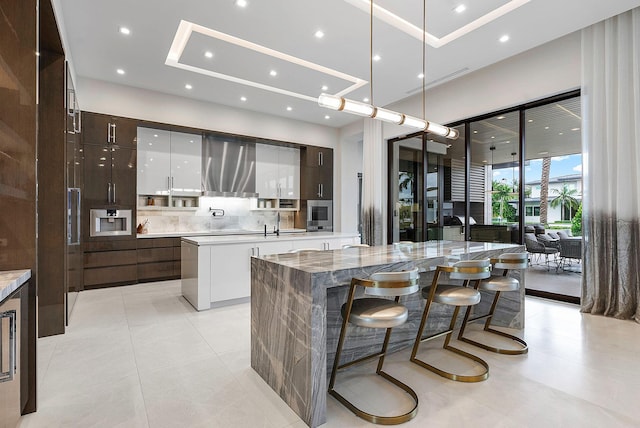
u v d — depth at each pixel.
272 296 2.17
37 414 1.84
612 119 3.52
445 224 5.69
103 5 3.22
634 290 3.41
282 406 1.94
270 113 6.72
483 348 2.75
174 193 5.77
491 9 3.31
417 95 5.88
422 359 2.57
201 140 6.08
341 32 3.72
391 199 6.85
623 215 3.42
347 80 5.14
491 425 1.73
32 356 1.86
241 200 6.87
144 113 5.36
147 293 4.62
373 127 6.79
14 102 1.96
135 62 4.44
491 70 4.70
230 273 4.02
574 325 3.30
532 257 4.88
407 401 1.98
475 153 5.20
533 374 2.29
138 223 5.69
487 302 3.39
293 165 7.35
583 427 1.71
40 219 3.01
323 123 7.48
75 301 4.05
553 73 4.02
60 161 3.11
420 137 6.16
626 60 3.42
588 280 3.68
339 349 2.06
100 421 1.78
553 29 3.62
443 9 3.31
